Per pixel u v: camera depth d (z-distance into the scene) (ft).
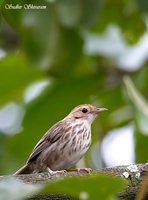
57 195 19.44
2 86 34.78
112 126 38.88
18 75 34.45
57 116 35.65
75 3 26.76
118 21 37.91
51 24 27.61
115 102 38.40
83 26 27.09
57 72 30.91
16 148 36.96
